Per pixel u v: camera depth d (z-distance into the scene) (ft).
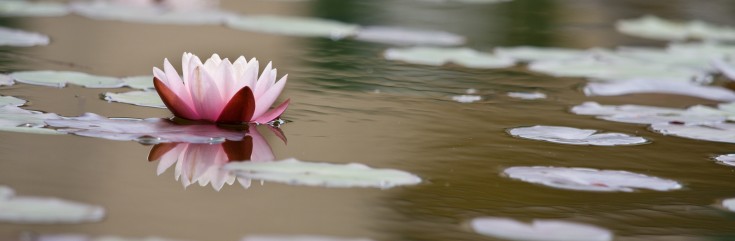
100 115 15.62
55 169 12.20
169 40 26.58
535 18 37.99
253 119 15.93
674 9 43.57
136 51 24.17
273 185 12.32
